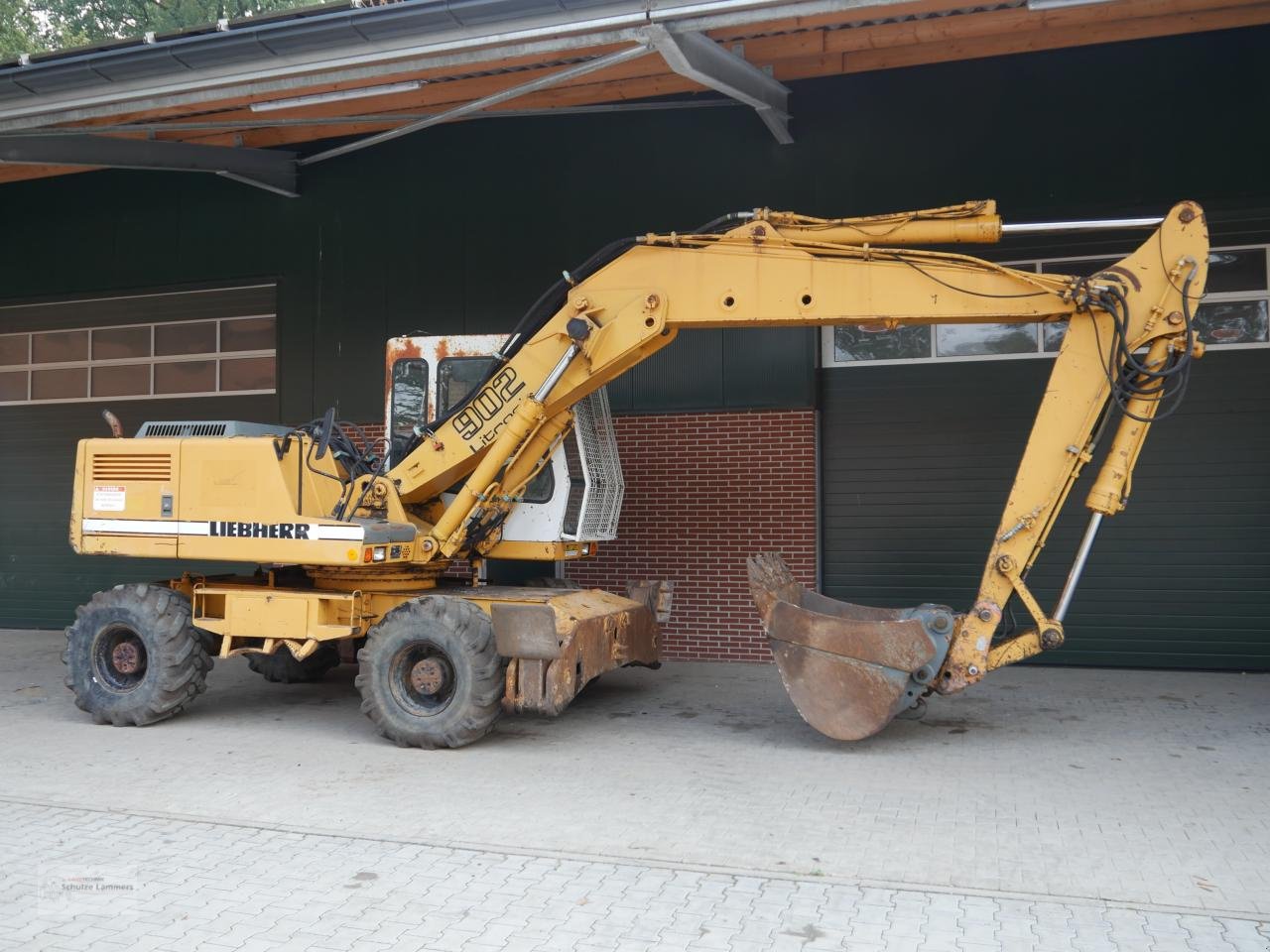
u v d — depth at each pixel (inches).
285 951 165.8
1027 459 288.2
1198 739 305.1
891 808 240.8
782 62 401.1
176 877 198.1
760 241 303.4
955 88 422.6
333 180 503.8
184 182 531.5
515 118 476.1
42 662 450.3
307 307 506.3
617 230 460.8
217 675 424.2
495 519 335.3
